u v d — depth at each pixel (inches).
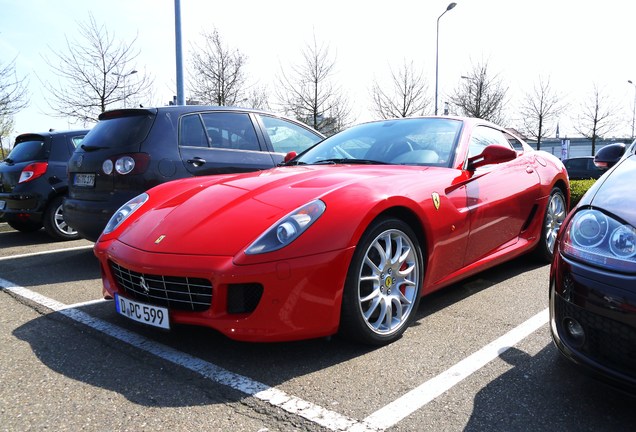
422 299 130.6
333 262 87.7
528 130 1036.5
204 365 91.7
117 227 108.1
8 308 128.4
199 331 107.9
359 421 72.7
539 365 90.6
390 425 71.5
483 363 91.4
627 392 67.3
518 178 143.5
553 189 164.4
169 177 162.1
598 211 74.7
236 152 185.0
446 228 111.2
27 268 177.9
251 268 83.3
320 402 78.0
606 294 68.0
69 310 125.4
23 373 89.4
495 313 118.7
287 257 84.7
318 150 150.9
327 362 92.2
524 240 149.2
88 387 83.8
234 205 98.5
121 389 83.0
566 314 74.1
